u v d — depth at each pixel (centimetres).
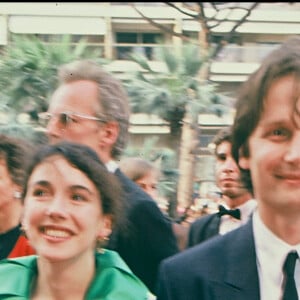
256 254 140
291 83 131
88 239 156
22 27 1372
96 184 158
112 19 1536
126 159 376
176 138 941
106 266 161
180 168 930
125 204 194
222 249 143
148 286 222
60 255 153
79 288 158
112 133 231
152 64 965
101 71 233
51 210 153
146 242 220
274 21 1413
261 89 133
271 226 137
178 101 909
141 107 908
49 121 231
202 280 140
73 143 162
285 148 131
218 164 298
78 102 227
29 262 162
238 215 289
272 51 137
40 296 158
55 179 155
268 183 133
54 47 824
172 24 1471
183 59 926
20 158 211
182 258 144
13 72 804
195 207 569
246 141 140
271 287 136
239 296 137
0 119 791
